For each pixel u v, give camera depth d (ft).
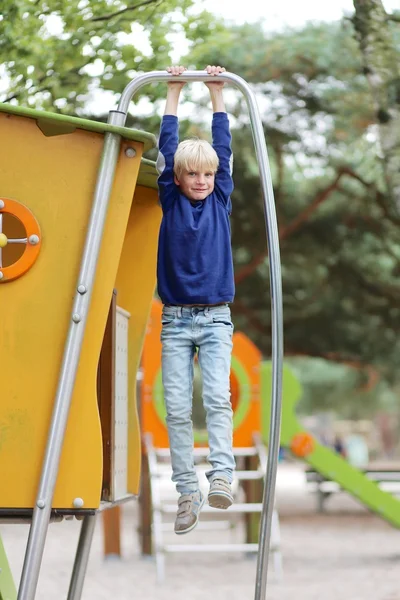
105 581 36.11
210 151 16.75
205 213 16.80
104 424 16.90
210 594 33.01
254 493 41.83
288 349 73.61
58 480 14.94
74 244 15.42
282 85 49.75
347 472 43.27
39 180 15.51
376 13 40.27
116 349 17.31
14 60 27.02
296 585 35.04
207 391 16.24
